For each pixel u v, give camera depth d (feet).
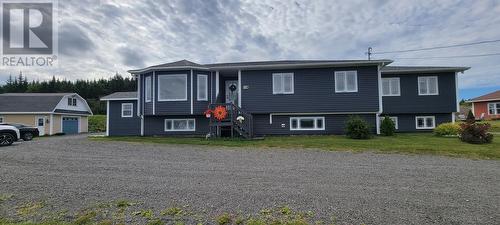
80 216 15.06
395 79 65.21
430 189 19.57
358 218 14.49
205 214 15.16
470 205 16.38
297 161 30.17
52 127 101.45
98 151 38.17
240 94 57.26
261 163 29.14
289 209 15.78
